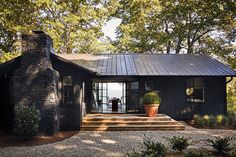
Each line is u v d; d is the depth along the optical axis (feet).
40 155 27.53
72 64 40.55
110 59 59.06
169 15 80.64
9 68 40.73
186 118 52.08
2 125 41.24
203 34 85.71
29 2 56.90
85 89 51.13
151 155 22.00
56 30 69.72
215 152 25.72
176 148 25.80
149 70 51.16
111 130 41.57
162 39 84.48
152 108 45.42
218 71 51.08
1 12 54.34
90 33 80.23
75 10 75.72
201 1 44.86
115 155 27.22
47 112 38.06
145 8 81.56
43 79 38.45
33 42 38.88
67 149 29.94
